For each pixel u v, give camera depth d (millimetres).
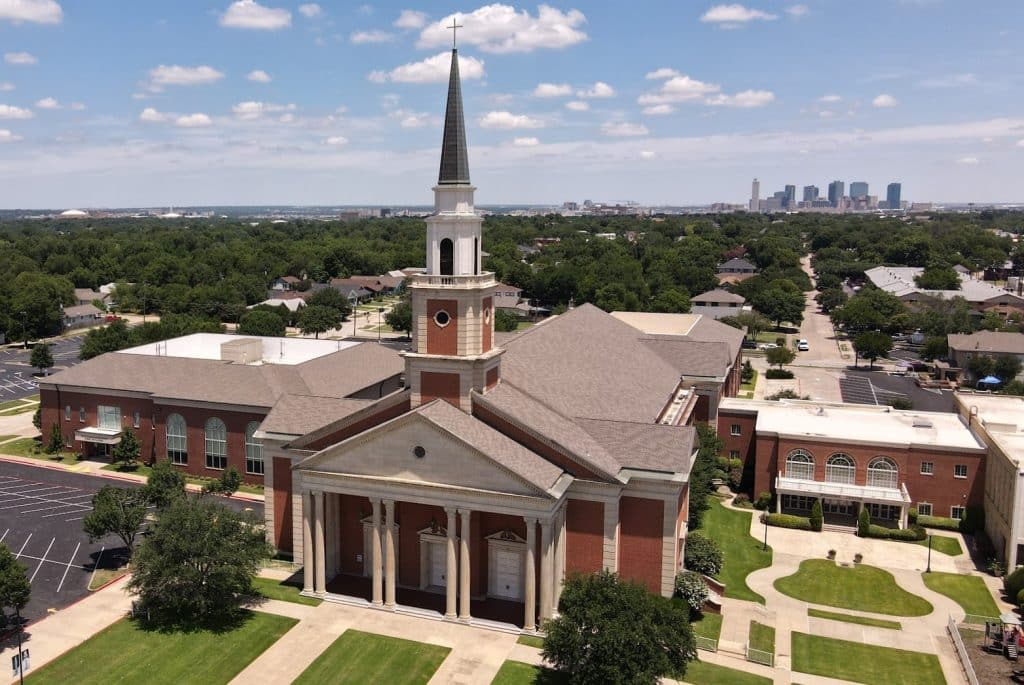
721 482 84250
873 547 68625
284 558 63844
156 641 50000
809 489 74312
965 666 47969
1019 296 181500
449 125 54312
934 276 197000
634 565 54344
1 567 49656
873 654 49969
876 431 78938
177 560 51406
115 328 137500
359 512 59500
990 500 69750
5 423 106000
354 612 54156
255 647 49406
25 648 48812
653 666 41094
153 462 88875
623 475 53562
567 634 42344
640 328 120188
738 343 116250
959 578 62188
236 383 86188
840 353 162500
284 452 63844
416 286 55031
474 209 56438
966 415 83562
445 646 49688
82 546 66438
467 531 51844
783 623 54156
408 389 56500
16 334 167500
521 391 60875
